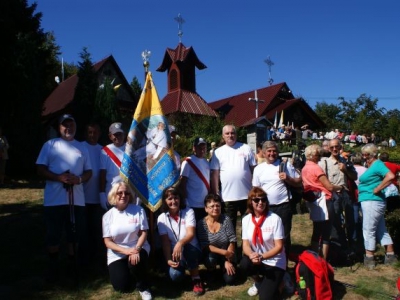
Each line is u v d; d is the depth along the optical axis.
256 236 5.12
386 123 56.19
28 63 17.34
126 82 27.69
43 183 14.71
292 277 5.83
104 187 6.12
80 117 16.20
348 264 6.41
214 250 5.55
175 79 29.94
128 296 5.22
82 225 5.75
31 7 22.81
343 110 62.75
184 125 24.88
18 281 5.64
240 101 38.00
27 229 8.27
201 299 5.16
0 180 13.90
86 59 16.88
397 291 5.41
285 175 5.59
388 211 7.32
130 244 5.30
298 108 36.56
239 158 6.11
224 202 6.10
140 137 5.95
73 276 5.80
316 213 6.00
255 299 5.13
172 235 5.53
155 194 5.80
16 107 17.06
